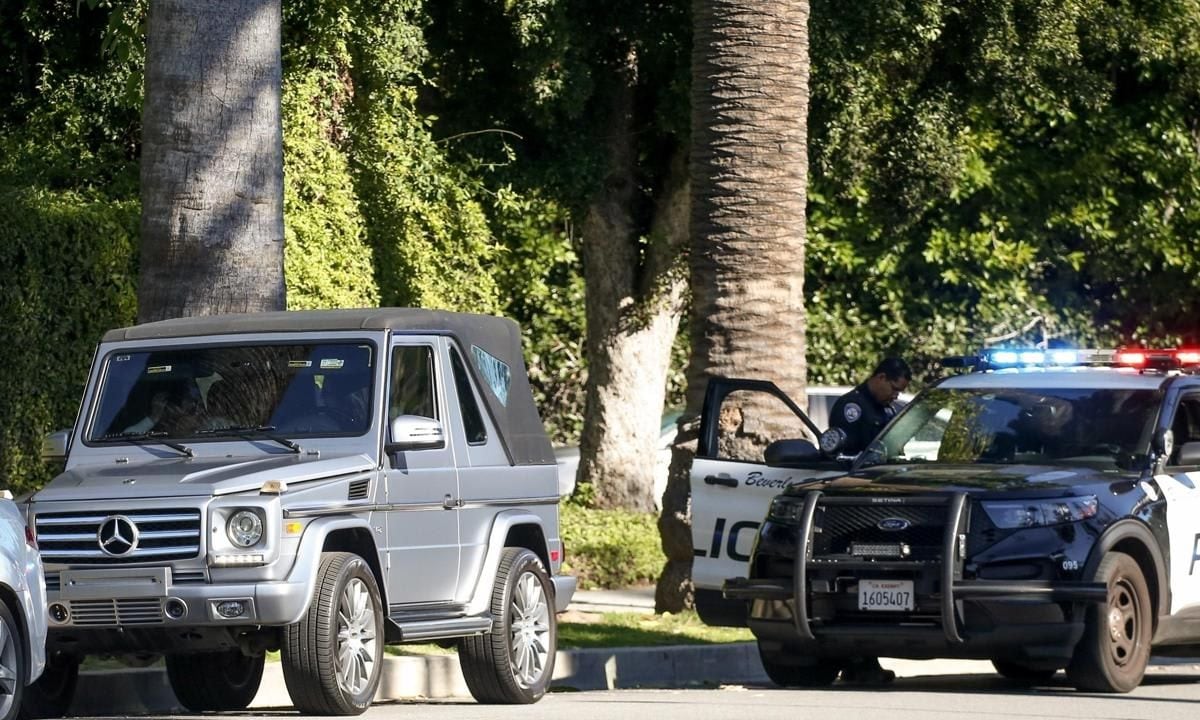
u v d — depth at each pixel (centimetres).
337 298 4803
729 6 3891
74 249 4334
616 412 6038
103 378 2658
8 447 4241
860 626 2683
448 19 5450
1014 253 7431
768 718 2352
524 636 2720
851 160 5509
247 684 2792
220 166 3203
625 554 5000
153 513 2328
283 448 2511
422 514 2558
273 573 2306
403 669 3020
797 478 3122
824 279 7494
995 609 2608
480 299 5366
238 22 3216
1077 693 2727
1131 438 2911
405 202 5088
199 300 3192
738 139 3884
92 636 2344
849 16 5119
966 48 5525
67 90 4991
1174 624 2834
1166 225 7525
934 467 2878
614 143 5672
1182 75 7119
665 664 3322
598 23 5275
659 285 5922
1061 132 7381
